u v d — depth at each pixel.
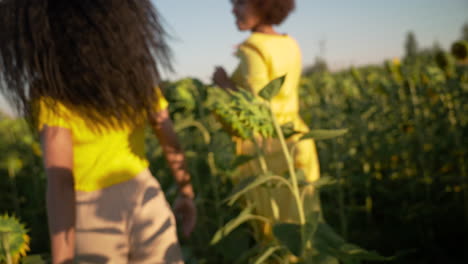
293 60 2.04
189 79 2.05
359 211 3.12
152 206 1.27
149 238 1.25
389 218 3.04
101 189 1.20
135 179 1.25
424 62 5.61
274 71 1.95
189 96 1.99
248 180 1.24
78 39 1.08
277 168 2.00
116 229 1.21
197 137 2.90
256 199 1.98
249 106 1.30
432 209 2.77
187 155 2.62
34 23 1.06
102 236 1.20
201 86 2.05
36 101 1.10
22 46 1.07
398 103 4.00
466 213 2.73
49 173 1.12
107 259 1.21
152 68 1.24
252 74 1.94
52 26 1.08
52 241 1.13
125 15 1.16
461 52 2.94
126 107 1.16
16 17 1.08
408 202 3.15
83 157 1.18
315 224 1.17
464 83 3.18
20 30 1.07
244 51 1.97
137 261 1.26
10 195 3.58
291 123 1.38
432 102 3.56
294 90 2.10
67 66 1.09
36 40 1.06
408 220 2.81
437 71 3.33
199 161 2.43
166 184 2.60
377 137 3.76
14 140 4.50
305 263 1.30
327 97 3.73
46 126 1.11
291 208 1.97
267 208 1.96
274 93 1.30
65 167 1.13
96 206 1.20
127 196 1.22
